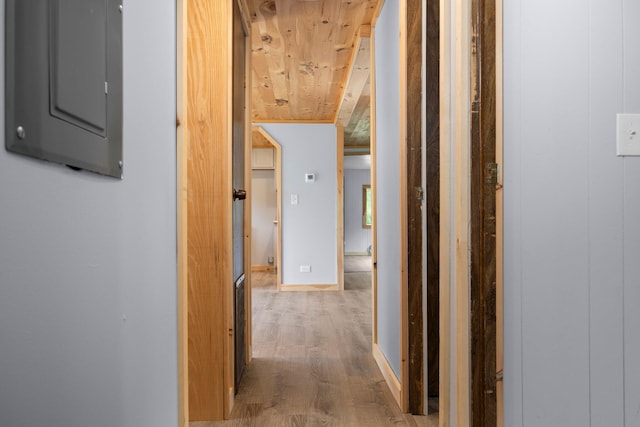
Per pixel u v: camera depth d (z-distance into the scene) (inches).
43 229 25.8
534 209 52.4
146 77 43.9
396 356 103.0
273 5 122.2
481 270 52.2
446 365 59.9
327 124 256.2
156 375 46.8
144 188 43.3
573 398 52.7
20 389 23.5
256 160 334.3
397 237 101.4
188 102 89.7
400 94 95.7
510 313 52.4
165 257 49.8
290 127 255.9
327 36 142.8
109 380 34.9
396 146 103.4
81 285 30.4
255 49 152.5
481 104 52.0
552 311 52.4
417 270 92.1
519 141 52.4
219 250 90.1
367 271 342.3
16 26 23.2
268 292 246.7
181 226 54.1
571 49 52.4
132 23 40.3
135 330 40.6
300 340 149.9
